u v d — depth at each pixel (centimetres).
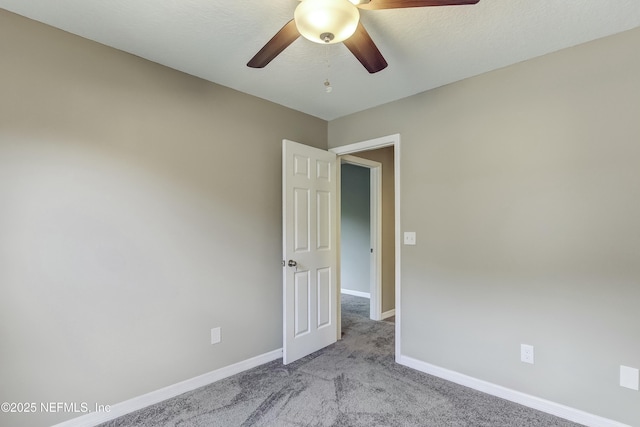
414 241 278
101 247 200
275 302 298
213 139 256
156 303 222
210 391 235
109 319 202
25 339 175
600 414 192
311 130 334
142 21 180
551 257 210
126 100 212
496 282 233
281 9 170
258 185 286
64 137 189
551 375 208
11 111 173
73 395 189
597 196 195
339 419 201
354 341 340
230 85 263
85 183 195
